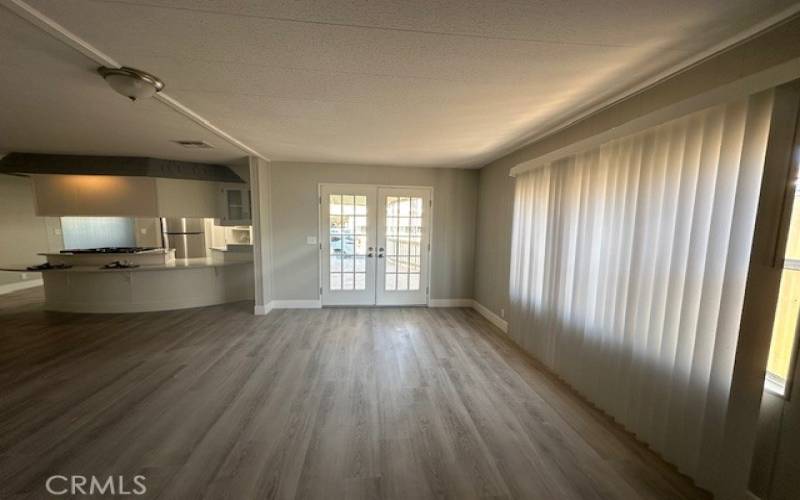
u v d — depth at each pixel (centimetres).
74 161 448
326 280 513
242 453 192
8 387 262
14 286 584
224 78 201
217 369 300
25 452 190
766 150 140
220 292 531
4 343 355
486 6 131
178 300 495
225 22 145
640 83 199
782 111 136
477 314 492
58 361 311
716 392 162
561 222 286
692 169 174
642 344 204
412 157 438
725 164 158
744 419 150
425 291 533
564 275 282
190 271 502
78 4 132
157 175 466
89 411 231
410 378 288
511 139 333
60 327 407
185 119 280
